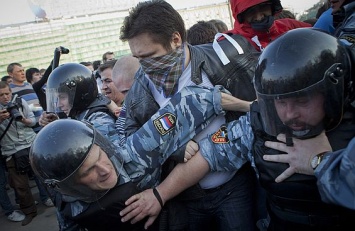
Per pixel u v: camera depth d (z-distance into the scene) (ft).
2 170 13.24
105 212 4.01
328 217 3.32
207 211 5.01
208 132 4.59
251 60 4.77
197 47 4.92
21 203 13.09
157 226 4.43
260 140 3.71
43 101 10.13
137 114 4.92
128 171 4.21
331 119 3.16
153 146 4.25
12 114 12.10
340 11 5.04
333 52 3.08
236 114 4.73
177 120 4.29
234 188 4.92
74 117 6.13
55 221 12.92
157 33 4.17
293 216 3.52
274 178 3.52
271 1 6.07
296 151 3.29
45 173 3.69
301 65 3.01
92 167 3.76
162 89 4.53
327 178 2.89
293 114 3.13
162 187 4.32
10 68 15.51
